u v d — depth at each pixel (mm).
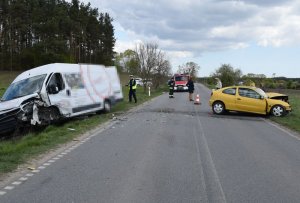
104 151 10211
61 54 61094
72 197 6246
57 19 61844
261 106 19766
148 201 6082
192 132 13961
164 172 7953
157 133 13547
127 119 17828
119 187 6840
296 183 7246
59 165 8547
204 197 6309
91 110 18297
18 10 65125
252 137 13070
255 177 7645
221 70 65375
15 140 12352
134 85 28062
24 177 7484
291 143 12000
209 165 8648
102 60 78125
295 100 30922
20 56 71188
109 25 80438
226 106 20594
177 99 33969
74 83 16719
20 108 12820
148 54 48406
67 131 13547
